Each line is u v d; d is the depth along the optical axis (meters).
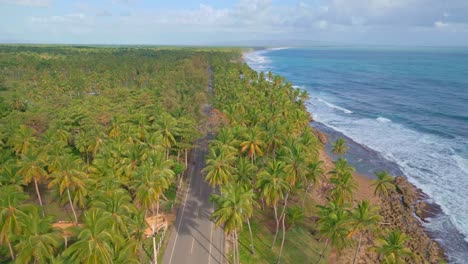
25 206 43.56
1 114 105.25
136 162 61.34
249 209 45.97
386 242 44.03
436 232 65.19
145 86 158.88
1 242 43.78
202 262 52.56
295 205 69.88
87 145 76.62
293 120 91.31
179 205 67.81
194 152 92.75
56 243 39.47
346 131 124.75
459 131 121.19
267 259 54.47
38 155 61.78
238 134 72.44
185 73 184.25
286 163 56.69
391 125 131.12
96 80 163.75
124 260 39.16
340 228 45.72
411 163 96.19
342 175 58.97
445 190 80.56
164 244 56.16
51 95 136.38
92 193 54.16
